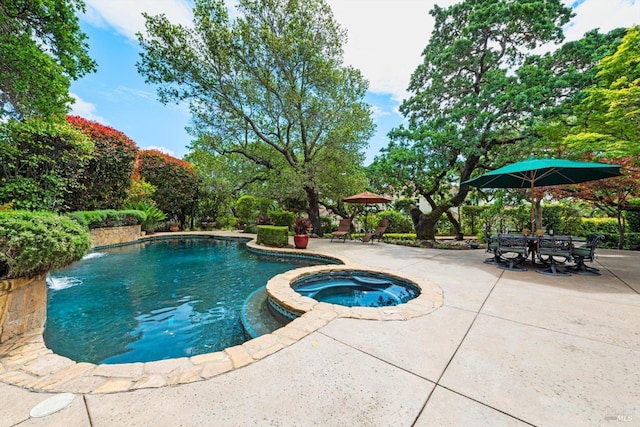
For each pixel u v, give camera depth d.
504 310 3.28
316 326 2.82
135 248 10.53
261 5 10.24
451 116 8.90
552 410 1.59
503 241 5.78
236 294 5.05
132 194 13.09
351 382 1.87
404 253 8.10
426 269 5.72
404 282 4.90
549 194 9.50
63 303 4.49
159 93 10.31
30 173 7.40
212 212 20.09
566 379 1.90
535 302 3.56
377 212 17.41
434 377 1.93
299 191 12.52
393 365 2.09
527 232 6.32
